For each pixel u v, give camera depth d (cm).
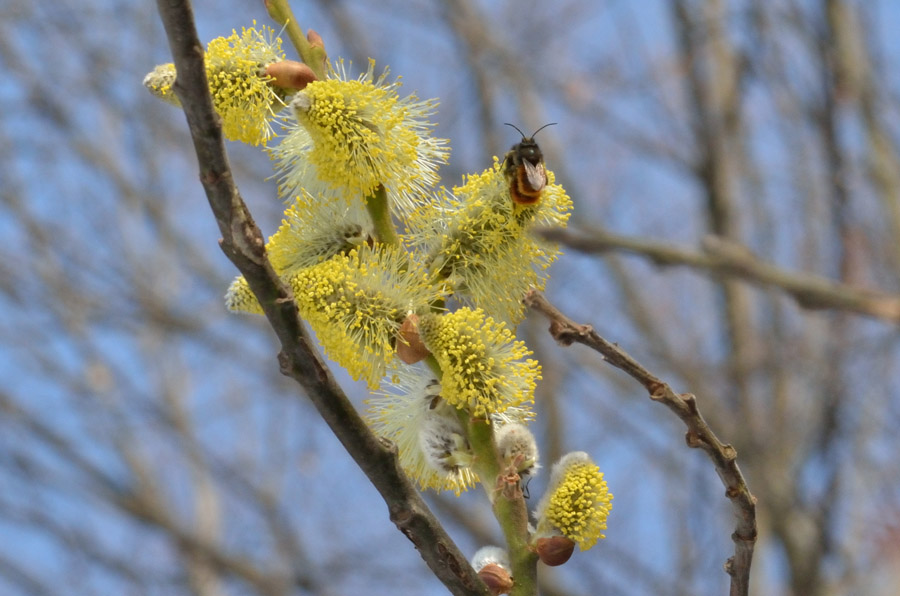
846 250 1155
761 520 1196
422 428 351
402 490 304
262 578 1283
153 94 353
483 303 366
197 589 1273
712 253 351
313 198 371
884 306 347
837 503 1159
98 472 1321
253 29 364
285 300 286
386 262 352
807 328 1227
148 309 1345
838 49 1220
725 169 1359
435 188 378
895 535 1048
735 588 344
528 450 343
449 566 307
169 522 1292
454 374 337
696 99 1372
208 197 279
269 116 363
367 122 354
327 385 292
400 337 341
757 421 1238
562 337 331
